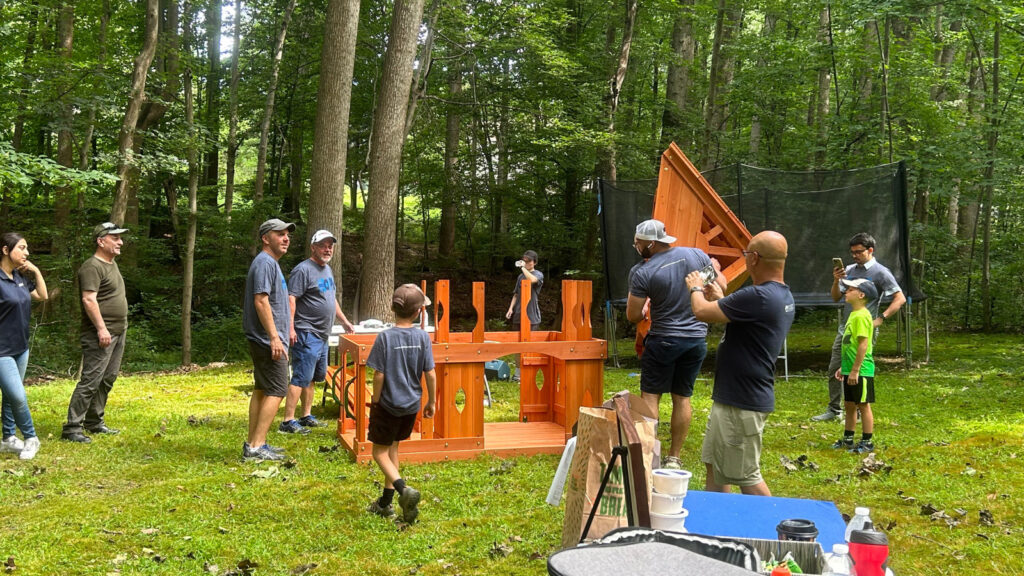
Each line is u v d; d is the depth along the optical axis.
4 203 13.11
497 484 5.11
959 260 16.23
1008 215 17.56
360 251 22.95
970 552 3.87
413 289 4.46
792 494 4.87
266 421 5.66
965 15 11.43
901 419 7.24
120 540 3.96
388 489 4.40
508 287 20.83
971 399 8.20
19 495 4.76
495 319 18.03
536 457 5.89
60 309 12.05
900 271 10.59
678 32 18.03
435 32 14.41
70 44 13.11
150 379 9.98
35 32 12.84
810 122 20.75
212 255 16.23
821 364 11.33
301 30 18.55
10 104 11.53
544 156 17.66
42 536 3.98
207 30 17.48
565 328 6.30
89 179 8.89
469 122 20.59
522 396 6.97
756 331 3.57
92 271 6.19
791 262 10.50
